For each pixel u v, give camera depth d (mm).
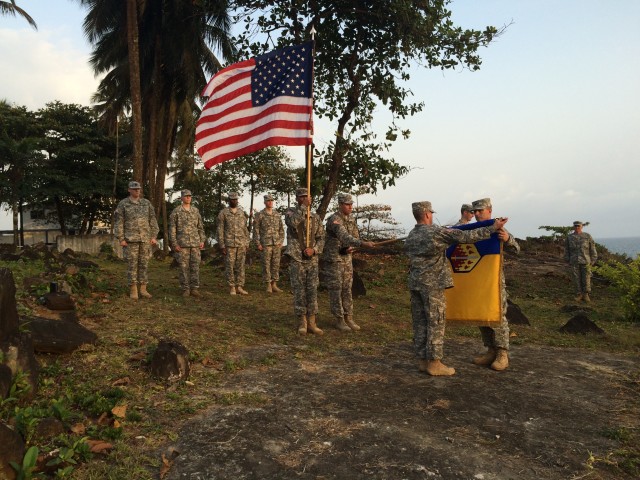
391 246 18016
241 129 7281
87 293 7984
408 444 3641
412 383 5000
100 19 22156
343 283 7426
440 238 5191
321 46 12086
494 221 5188
